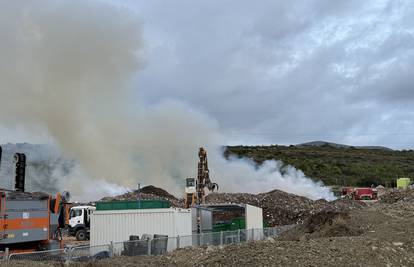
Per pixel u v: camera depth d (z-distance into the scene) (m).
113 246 20.95
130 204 30.75
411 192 51.47
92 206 43.97
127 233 27.80
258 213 40.41
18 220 20.73
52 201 23.23
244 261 16.89
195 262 18.81
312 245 18.41
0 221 19.77
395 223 28.50
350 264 16.41
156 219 28.06
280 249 17.91
